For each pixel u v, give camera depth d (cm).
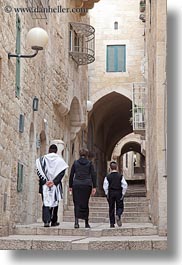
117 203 1330
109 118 3928
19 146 1324
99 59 3422
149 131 1803
